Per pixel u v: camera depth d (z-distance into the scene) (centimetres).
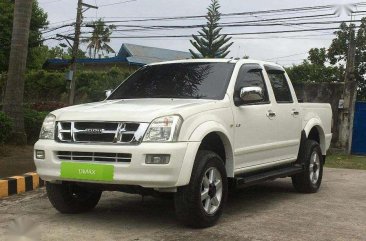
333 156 1556
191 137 494
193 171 497
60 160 508
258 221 563
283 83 735
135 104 544
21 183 752
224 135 546
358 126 1661
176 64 656
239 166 591
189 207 495
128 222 549
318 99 1689
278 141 678
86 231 506
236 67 621
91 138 498
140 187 494
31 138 1375
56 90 3788
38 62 3136
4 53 2616
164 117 486
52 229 514
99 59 4344
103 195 725
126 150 474
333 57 3225
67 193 567
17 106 1266
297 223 558
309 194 772
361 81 3050
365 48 3023
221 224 542
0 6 2580
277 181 909
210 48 4131
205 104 537
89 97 3566
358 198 739
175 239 473
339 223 564
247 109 603
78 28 3136
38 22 2800
